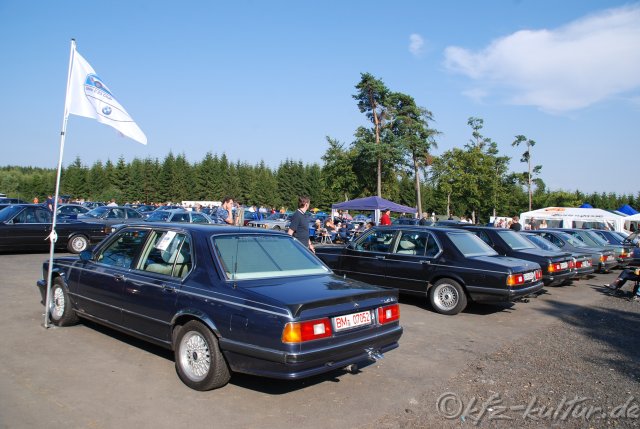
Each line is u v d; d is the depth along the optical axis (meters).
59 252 14.66
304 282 4.35
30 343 5.21
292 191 82.31
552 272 9.41
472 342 6.10
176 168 76.00
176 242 4.71
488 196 43.41
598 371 5.03
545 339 6.36
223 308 3.92
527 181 49.81
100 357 4.84
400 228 8.68
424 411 3.89
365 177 47.09
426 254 8.12
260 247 4.75
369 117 44.97
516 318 7.71
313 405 3.90
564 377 4.82
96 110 6.16
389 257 8.46
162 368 4.58
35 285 8.59
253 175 84.81
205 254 4.38
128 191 74.81
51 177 80.25
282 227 26.38
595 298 10.06
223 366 3.98
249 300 3.84
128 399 3.86
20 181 80.56
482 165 43.19
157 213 18.67
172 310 4.30
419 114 45.31
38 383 4.11
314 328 3.70
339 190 48.59
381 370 4.87
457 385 4.51
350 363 4.00
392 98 44.56
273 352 3.60
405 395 4.21
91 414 3.56
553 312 8.33
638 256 11.59
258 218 31.75
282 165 83.62
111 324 5.08
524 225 28.98
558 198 58.50
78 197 76.81
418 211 46.94
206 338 4.01
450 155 43.91
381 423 3.63
